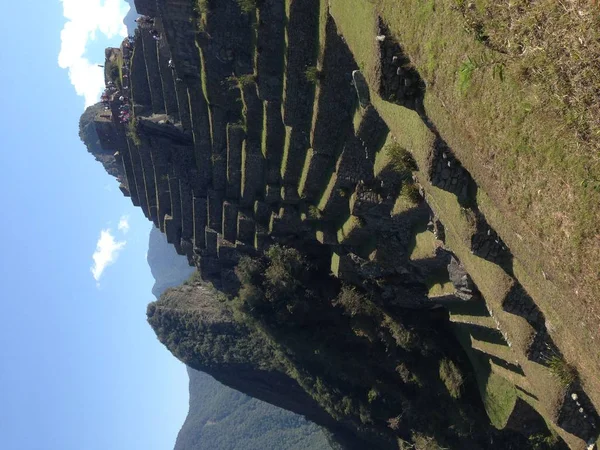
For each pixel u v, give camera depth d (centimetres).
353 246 2822
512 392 2567
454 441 3634
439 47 1039
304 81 2162
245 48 2477
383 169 1875
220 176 3334
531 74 820
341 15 1614
